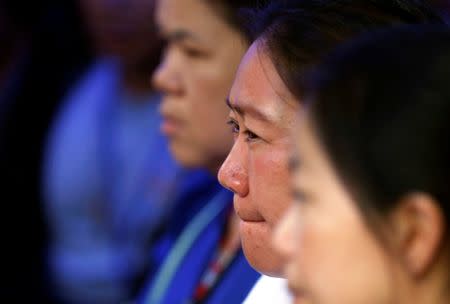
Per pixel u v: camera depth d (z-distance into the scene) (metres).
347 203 1.75
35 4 6.64
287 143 2.38
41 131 6.41
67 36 6.51
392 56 1.79
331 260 1.76
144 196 6.25
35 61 6.52
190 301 3.95
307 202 1.80
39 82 6.47
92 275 6.32
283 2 2.50
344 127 1.76
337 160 1.75
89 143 6.32
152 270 4.61
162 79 3.88
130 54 6.33
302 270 1.79
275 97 2.38
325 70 1.83
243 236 2.52
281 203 2.40
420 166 1.71
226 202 4.05
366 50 1.82
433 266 1.73
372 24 2.39
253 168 2.44
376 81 1.76
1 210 6.31
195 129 3.83
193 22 3.74
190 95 3.81
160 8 3.89
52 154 6.40
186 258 4.22
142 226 6.23
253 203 2.47
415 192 1.71
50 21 6.56
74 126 6.35
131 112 6.36
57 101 6.47
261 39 2.44
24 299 6.31
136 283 5.78
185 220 4.40
